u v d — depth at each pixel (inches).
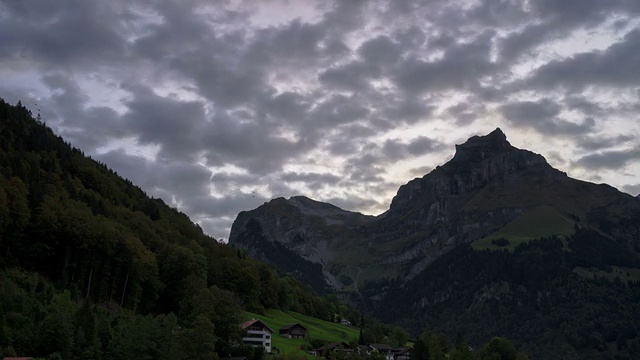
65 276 7691.9
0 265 7180.1
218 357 6801.2
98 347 5994.1
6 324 5718.5
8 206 7485.2
